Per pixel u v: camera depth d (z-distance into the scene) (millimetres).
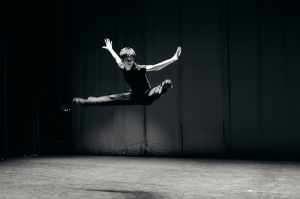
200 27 9727
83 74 10875
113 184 5957
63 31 11102
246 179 6332
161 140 9984
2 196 5074
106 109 10578
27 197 5008
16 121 10828
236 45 9422
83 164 8562
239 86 9367
